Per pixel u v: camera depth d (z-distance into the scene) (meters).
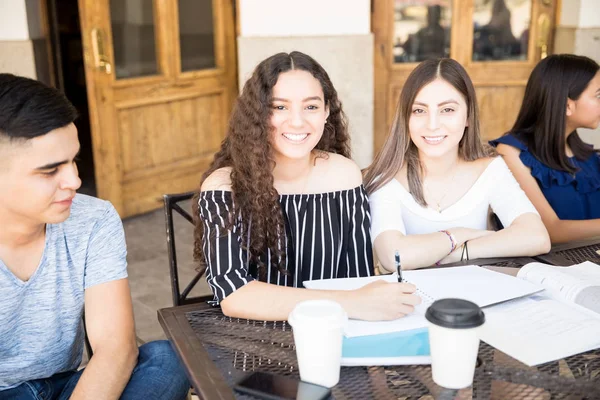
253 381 1.07
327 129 1.83
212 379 1.09
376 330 1.21
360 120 4.49
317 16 4.28
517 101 4.73
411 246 1.72
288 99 1.59
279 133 1.63
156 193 4.55
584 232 2.14
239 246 1.53
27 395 1.43
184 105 4.61
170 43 4.39
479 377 1.07
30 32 4.03
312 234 1.68
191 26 4.55
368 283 1.37
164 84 4.41
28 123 1.19
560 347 1.14
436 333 1.02
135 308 2.97
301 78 1.61
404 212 1.92
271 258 1.63
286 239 1.67
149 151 4.44
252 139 1.59
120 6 4.08
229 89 4.91
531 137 2.27
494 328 1.21
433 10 4.59
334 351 1.04
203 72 4.66
